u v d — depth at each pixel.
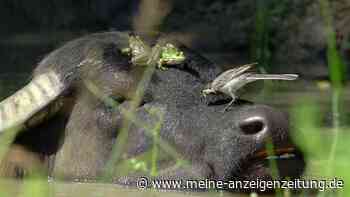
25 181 8.23
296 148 7.07
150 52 8.02
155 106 7.75
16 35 30.38
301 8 22.67
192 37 24.52
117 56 8.19
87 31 31.30
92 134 8.09
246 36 24.38
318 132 8.72
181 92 7.83
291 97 13.41
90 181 8.05
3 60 20.00
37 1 33.72
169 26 24.58
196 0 25.56
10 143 8.23
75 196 7.43
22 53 22.02
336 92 7.20
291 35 22.34
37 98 8.12
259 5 7.80
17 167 8.34
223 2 25.50
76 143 8.16
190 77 8.01
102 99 8.05
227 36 24.59
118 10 31.47
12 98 8.23
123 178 7.78
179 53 8.04
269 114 6.91
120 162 7.84
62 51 8.48
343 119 10.84
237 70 7.55
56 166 8.26
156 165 7.59
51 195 7.48
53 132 8.33
